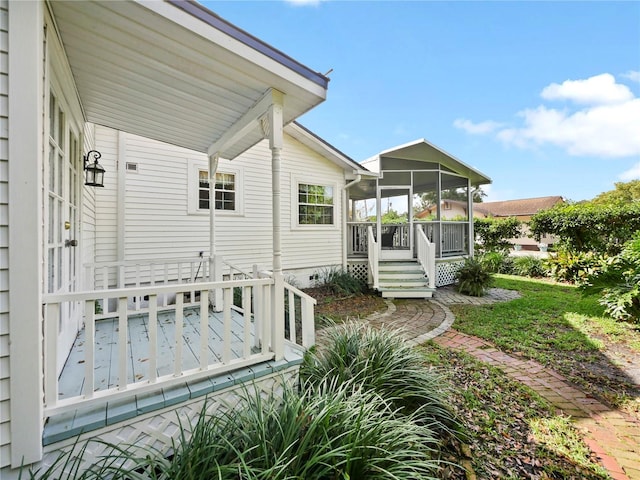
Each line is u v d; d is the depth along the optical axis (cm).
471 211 943
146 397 190
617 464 196
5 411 136
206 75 226
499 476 186
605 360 350
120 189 520
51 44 175
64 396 192
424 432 191
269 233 711
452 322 504
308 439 151
